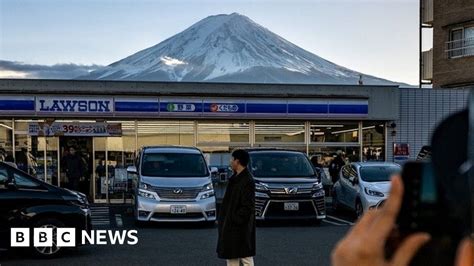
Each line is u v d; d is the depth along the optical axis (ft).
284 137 73.31
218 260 33.19
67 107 67.15
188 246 38.14
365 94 73.10
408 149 75.46
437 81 100.48
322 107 71.87
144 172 50.62
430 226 3.36
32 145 68.39
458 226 3.30
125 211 62.18
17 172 34.14
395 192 3.47
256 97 70.44
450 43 98.53
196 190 48.75
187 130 71.41
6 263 32.42
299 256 34.42
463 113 3.32
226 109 69.97
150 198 48.24
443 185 3.34
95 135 69.10
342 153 74.28
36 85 66.74
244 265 23.52
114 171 69.72
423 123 76.02
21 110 66.39
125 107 68.13
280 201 49.47
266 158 53.31
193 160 52.11
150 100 68.59
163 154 52.24
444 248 3.32
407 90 75.97
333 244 38.99
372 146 75.00
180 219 47.88
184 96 69.15
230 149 72.18
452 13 98.02
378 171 56.80
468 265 3.24
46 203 33.94
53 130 68.23
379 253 3.41
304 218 49.83
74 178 66.33
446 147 3.34
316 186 50.62
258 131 72.84
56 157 68.95
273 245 38.52
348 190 58.18
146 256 34.45
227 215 23.45
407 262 3.35
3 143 67.82
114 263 32.30
